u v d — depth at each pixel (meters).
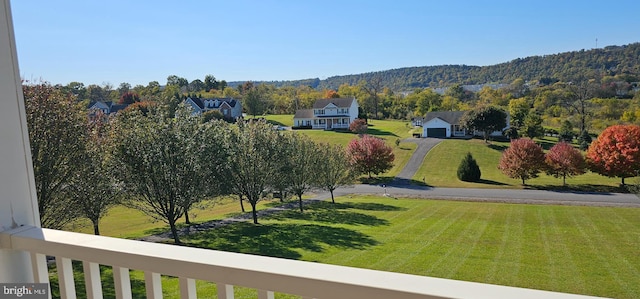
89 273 1.04
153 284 0.91
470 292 0.58
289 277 0.71
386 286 0.62
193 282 0.86
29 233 1.19
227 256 0.84
